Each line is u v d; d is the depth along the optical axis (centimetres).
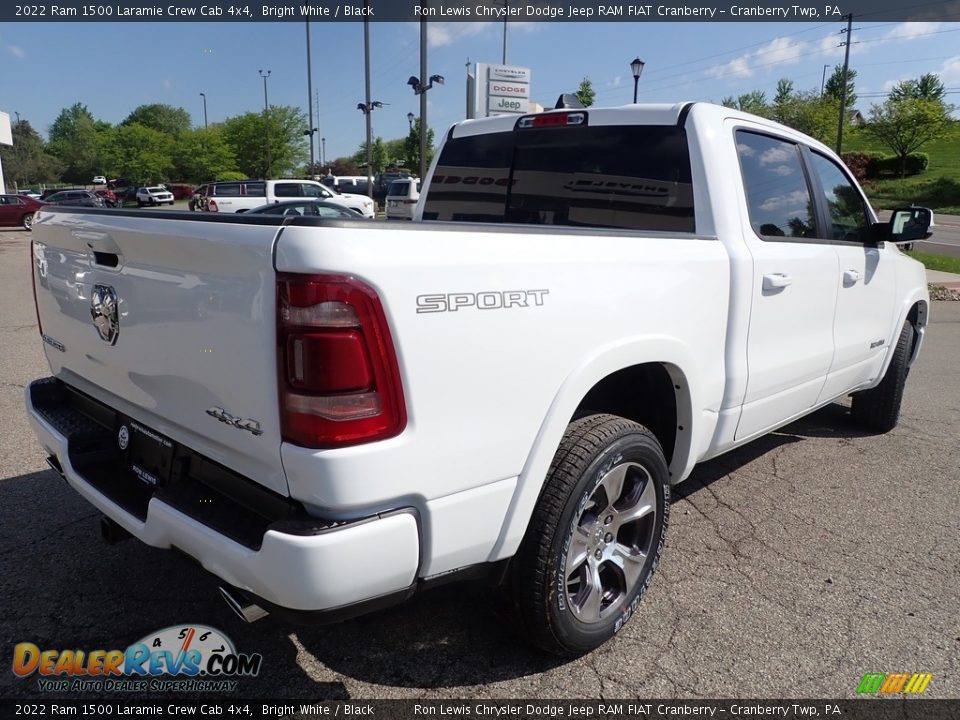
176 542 213
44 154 11169
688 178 317
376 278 180
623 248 253
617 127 343
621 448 248
